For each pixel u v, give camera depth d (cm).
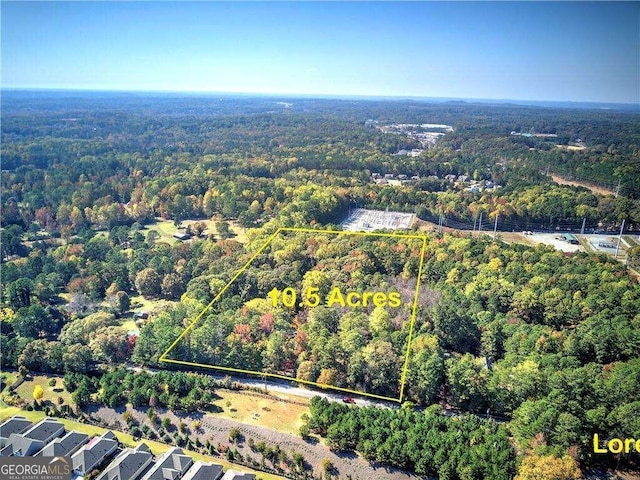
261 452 10625
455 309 14900
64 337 14738
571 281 16475
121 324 16450
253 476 9781
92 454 10131
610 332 13488
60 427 11056
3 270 19725
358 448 10469
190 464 10056
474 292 16475
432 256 19212
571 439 9838
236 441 11012
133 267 19450
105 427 11581
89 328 14925
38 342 14038
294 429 11325
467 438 10219
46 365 13725
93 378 12938
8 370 13812
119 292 17712
